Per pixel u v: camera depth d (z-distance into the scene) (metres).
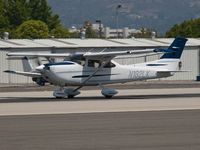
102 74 80.00
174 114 55.91
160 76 83.12
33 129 45.22
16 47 130.75
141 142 38.81
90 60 79.50
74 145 37.81
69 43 140.75
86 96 82.25
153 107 63.34
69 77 78.62
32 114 56.38
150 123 48.62
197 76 142.38
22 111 59.41
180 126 46.50
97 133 42.97
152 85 114.00
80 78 79.00
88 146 37.44
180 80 143.88
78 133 43.00
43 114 56.38
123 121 50.19
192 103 68.50
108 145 37.75
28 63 100.31
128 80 81.25
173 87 105.62
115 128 45.59
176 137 40.78
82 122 49.66
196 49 147.25
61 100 74.44
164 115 55.00
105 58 79.56
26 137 41.16
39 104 67.88
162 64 83.19
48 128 45.78
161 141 39.09
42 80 84.94
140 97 79.50
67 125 47.56
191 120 50.66
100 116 54.44
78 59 79.31
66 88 81.44
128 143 38.47
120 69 80.81
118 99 75.69
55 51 135.38
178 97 78.94
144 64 82.50
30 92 92.38
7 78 130.00
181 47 83.94
